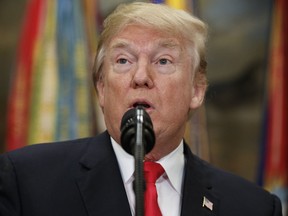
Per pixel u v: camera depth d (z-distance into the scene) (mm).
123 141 1618
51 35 4219
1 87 4137
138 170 1509
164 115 2012
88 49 4242
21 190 1981
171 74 2029
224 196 2168
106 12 4258
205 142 4297
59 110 4188
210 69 4383
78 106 4207
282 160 4387
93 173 2041
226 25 4430
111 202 1981
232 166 4336
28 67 4172
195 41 2125
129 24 2029
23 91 4152
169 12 2057
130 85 1985
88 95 4227
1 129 4121
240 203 2162
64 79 4211
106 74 2062
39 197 1963
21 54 4176
